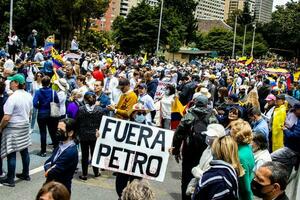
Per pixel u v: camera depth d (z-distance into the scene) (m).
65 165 6.25
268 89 16.23
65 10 57.56
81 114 9.06
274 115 10.76
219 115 10.34
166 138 7.47
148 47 64.69
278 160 8.20
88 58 27.00
